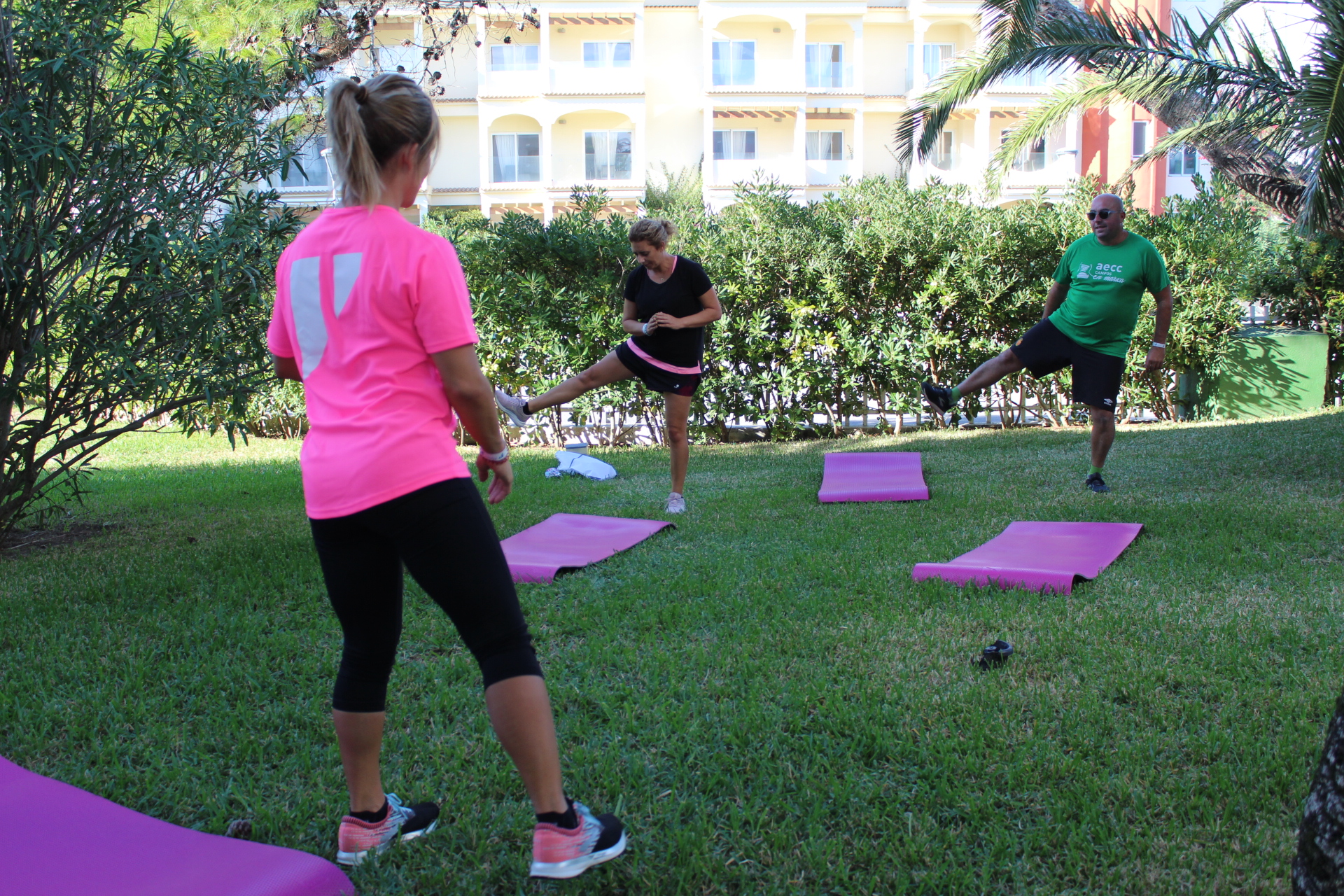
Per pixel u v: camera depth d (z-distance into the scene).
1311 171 6.04
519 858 1.99
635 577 4.04
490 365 8.84
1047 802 2.16
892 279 8.95
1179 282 9.12
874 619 3.39
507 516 5.38
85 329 4.14
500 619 1.82
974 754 2.33
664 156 31.52
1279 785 2.17
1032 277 8.95
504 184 30.47
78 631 3.47
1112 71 7.58
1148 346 9.15
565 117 30.80
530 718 1.78
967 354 8.95
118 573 4.31
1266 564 3.92
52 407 4.51
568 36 30.31
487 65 29.80
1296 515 4.78
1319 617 3.26
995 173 9.56
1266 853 1.93
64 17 4.00
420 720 2.66
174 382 4.48
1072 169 27.36
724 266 8.72
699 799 2.22
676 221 8.97
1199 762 2.31
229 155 4.39
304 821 2.16
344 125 1.79
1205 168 27.34
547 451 8.49
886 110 31.36
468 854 2.01
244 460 8.24
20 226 4.02
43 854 1.95
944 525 4.88
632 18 30.25
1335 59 5.73
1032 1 7.59
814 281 8.82
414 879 1.94
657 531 4.87
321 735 2.60
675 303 5.35
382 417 1.76
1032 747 2.38
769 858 1.99
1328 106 5.80
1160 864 1.93
